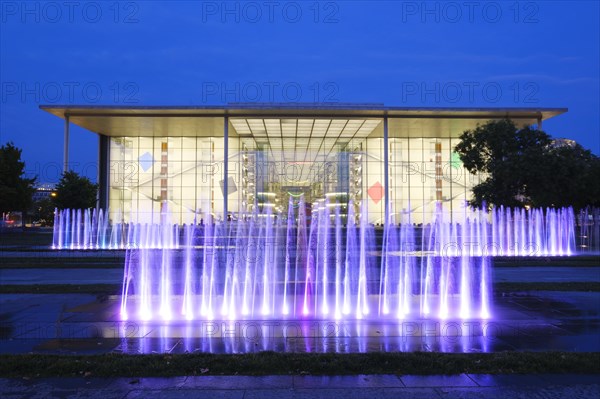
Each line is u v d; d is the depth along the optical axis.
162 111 43.78
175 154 53.97
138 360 6.77
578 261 23.55
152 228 42.06
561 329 9.05
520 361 6.68
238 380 6.09
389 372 6.37
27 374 6.30
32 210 83.12
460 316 10.37
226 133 45.03
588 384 5.92
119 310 11.10
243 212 46.72
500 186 33.78
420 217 52.75
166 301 12.32
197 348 7.73
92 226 43.28
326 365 6.52
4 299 12.61
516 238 32.25
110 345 7.93
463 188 53.56
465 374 6.30
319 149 56.41
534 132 35.62
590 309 11.14
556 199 32.53
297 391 5.71
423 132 51.81
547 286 14.82
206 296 13.16
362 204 52.28
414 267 20.17
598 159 34.06
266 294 13.45
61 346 7.87
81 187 41.72
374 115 44.88
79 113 44.72
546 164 31.91
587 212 36.69
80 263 22.34
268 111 43.78
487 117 45.56
